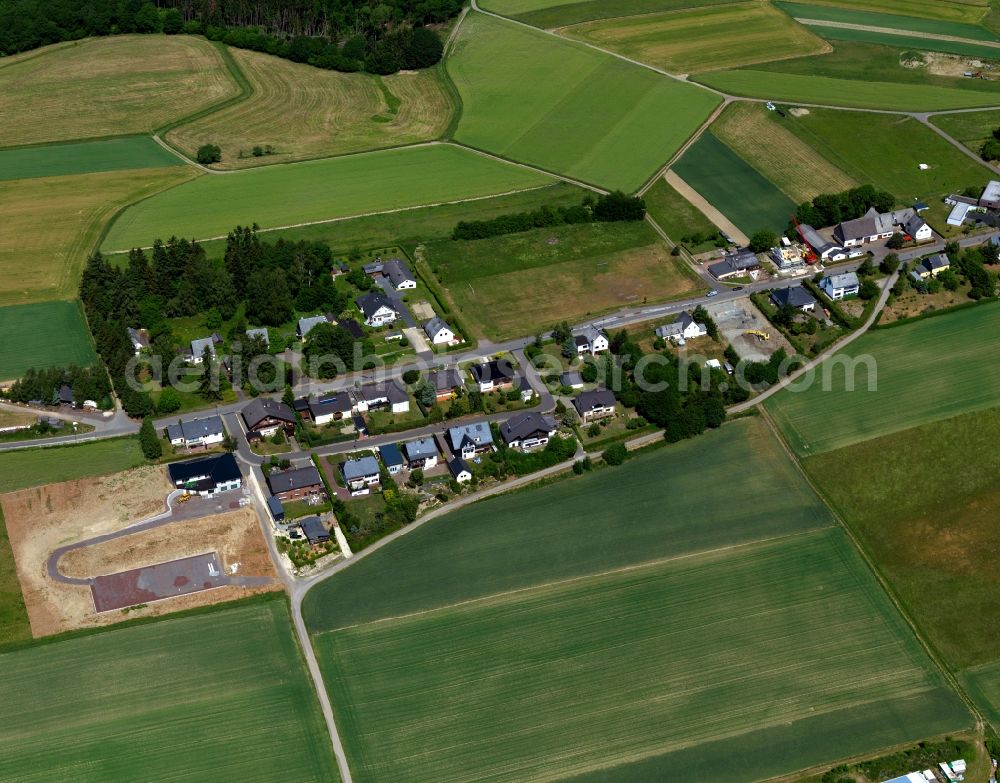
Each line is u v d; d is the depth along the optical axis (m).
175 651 138.50
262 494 162.12
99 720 130.50
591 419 175.50
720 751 127.00
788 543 154.25
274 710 131.38
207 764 125.56
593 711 131.38
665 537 155.00
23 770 125.25
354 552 152.62
